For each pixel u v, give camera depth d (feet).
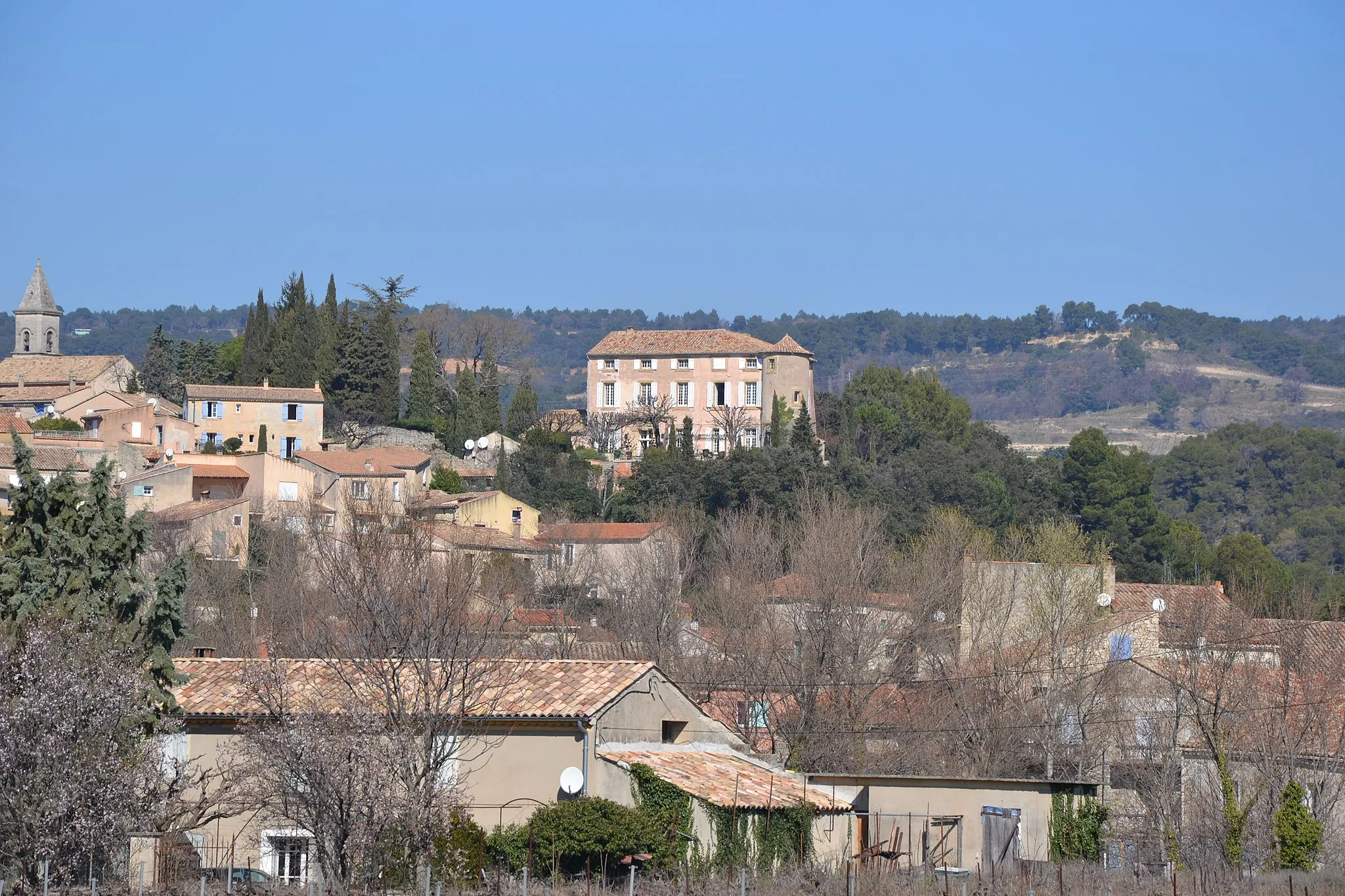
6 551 266.77
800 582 408.46
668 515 636.07
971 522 651.25
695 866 248.93
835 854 278.46
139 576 273.54
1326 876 271.08
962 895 231.71
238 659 291.17
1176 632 389.80
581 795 250.98
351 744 215.72
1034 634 407.23
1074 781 305.73
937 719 377.91
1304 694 346.13
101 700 220.84
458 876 228.02
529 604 467.93
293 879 242.37
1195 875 263.29
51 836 207.10
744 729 369.91
